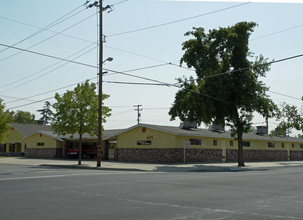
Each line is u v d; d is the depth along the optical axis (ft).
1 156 156.35
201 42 93.15
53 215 22.36
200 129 121.19
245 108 92.48
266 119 94.32
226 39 90.02
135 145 109.40
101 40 80.89
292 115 138.82
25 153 149.38
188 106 86.53
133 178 49.26
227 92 87.86
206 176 55.21
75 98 87.61
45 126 179.22
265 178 52.19
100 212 23.36
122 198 29.55
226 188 37.60
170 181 44.86
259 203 27.61
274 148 148.05
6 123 126.31
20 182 42.11
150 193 32.73
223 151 119.14
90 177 49.98
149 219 21.20
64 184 40.04
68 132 86.74
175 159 98.63
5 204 26.45
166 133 101.19
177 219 21.24
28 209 24.43
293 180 49.39
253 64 91.86
